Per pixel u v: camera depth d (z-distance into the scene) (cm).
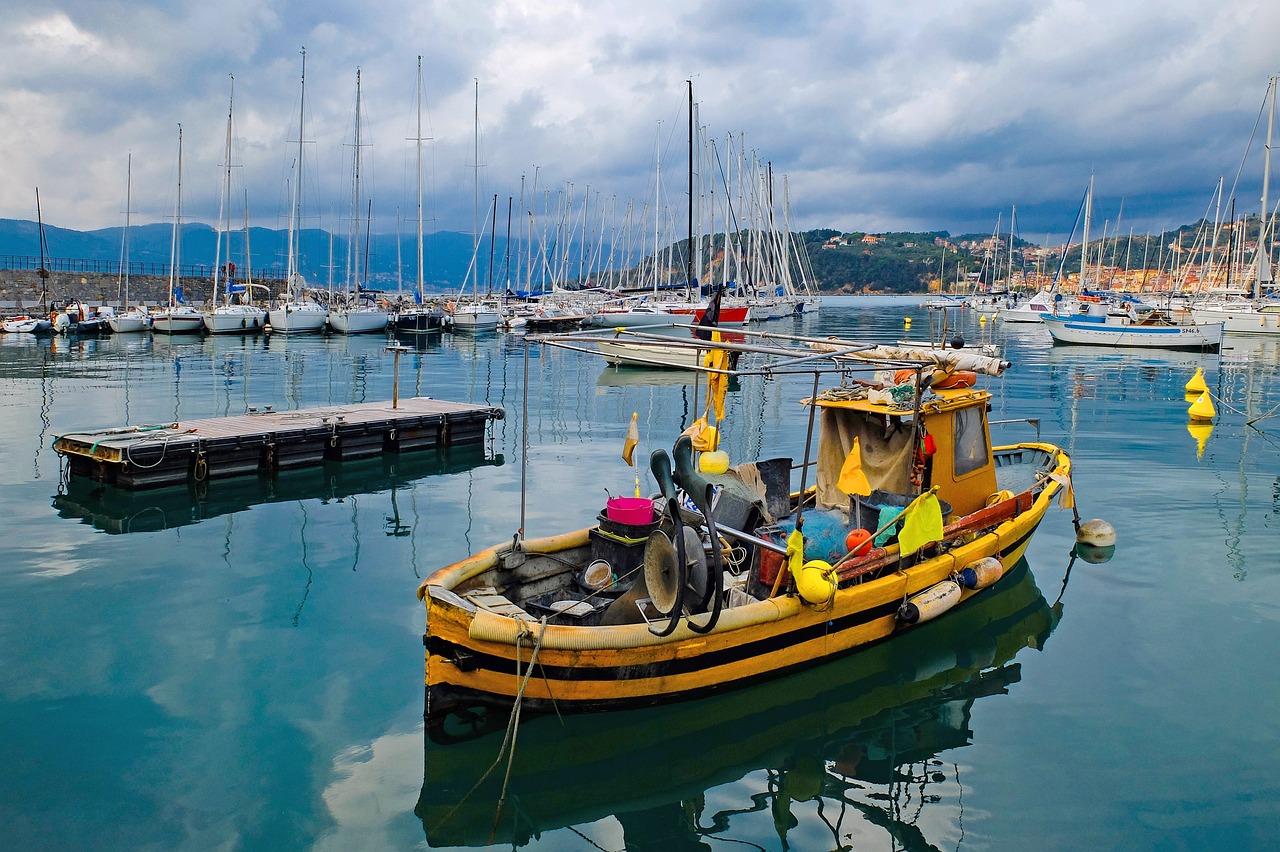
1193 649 828
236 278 6750
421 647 834
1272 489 1418
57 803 579
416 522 1261
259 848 537
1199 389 2453
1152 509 1302
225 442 1521
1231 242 7375
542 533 1200
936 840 552
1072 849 540
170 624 881
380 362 3762
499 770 636
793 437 1930
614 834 568
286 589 985
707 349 848
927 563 858
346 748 657
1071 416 2202
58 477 1517
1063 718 707
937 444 922
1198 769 627
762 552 775
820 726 713
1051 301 7375
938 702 746
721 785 629
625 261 8044
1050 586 995
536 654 633
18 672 771
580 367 3666
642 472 1578
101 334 4878
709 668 700
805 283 8994
